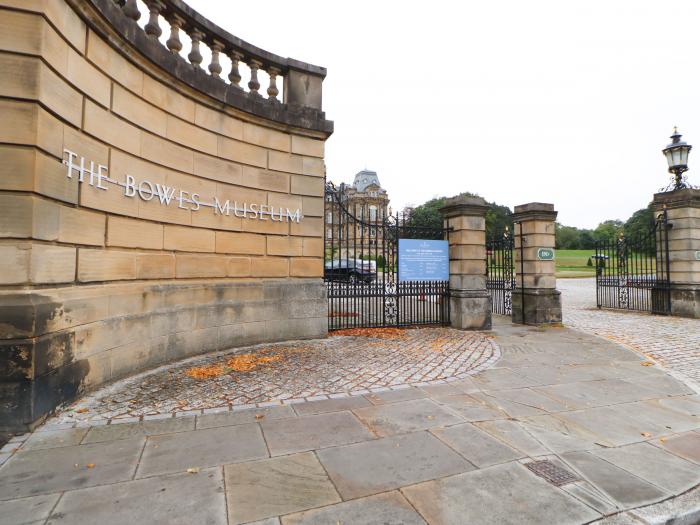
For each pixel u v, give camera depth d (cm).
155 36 594
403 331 943
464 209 994
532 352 745
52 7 408
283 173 810
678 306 1245
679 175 1288
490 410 448
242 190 746
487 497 281
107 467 313
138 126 559
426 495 282
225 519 252
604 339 873
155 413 422
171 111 621
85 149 467
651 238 1382
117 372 521
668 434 393
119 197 526
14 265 379
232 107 722
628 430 401
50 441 355
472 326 978
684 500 282
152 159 586
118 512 257
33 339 376
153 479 297
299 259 829
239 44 740
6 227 377
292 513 259
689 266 1230
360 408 447
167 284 614
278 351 707
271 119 782
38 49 392
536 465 326
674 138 1295
